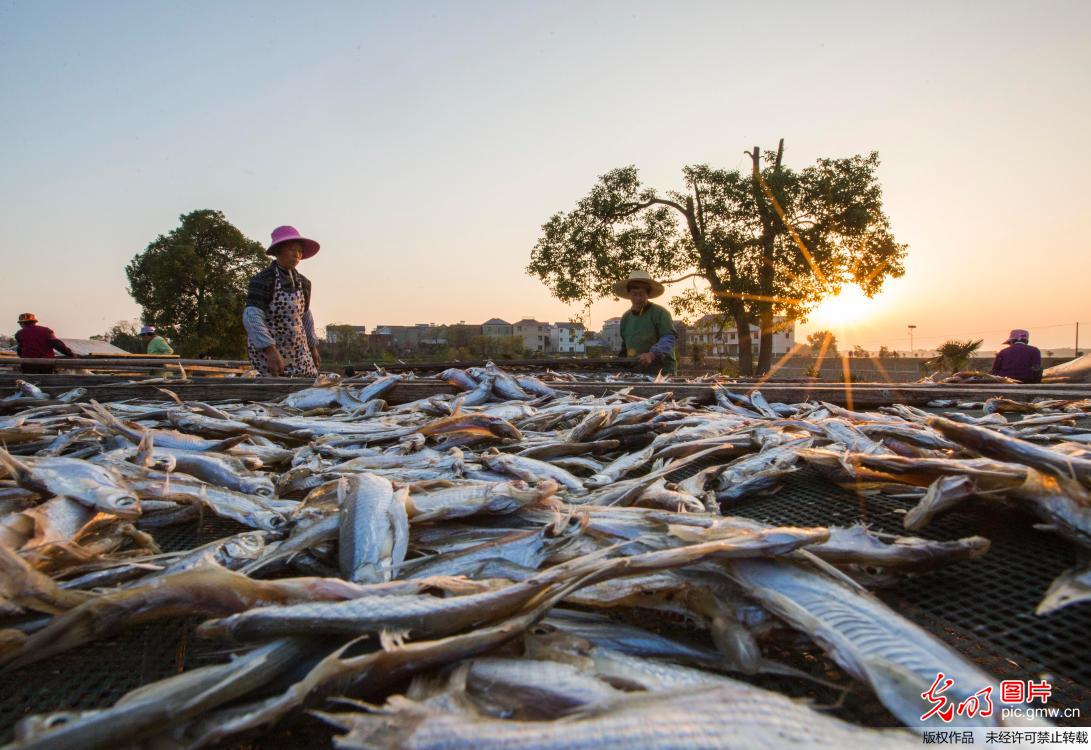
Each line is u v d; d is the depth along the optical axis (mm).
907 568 2139
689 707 1372
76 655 1960
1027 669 1743
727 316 35781
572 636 1803
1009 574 2281
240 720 1400
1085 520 2336
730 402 7500
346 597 1832
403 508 2609
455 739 1311
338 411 6879
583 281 36625
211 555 2416
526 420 5941
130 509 2719
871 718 1607
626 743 1287
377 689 1593
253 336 9094
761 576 1954
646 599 2049
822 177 33625
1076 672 1722
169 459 3605
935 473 2926
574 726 1329
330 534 2549
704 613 1950
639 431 5121
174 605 1823
